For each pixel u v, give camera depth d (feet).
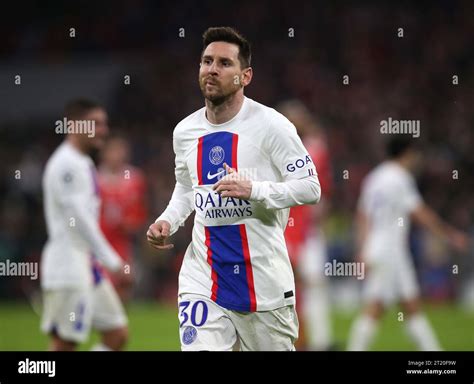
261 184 57.77
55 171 85.56
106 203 114.73
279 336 60.95
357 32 325.62
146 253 201.87
